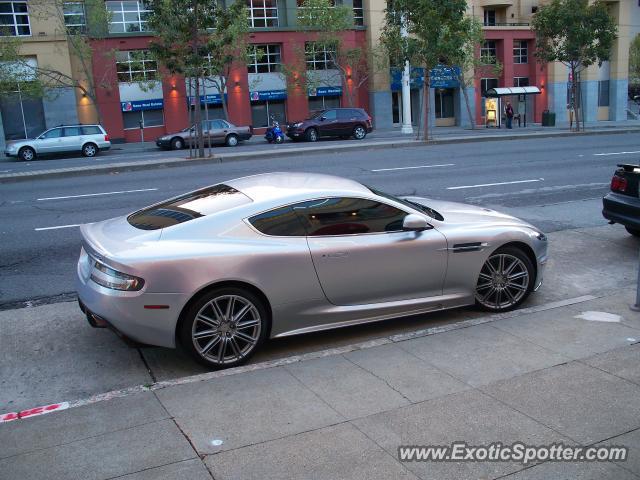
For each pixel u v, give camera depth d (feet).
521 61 159.94
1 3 108.99
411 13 84.89
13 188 52.75
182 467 11.37
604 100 169.99
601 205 38.34
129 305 15.26
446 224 19.12
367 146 77.92
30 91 105.81
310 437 12.33
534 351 16.39
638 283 19.29
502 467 11.26
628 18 165.89
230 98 127.85
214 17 73.56
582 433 12.31
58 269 26.43
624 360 15.61
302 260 16.70
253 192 17.75
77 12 114.42
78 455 11.85
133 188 49.32
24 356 17.63
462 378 14.88
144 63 119.24
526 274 20.15
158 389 14.62
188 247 15.83
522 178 49.52
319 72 134.10
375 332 19.15
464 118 153.79
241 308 16.35
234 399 14.05
